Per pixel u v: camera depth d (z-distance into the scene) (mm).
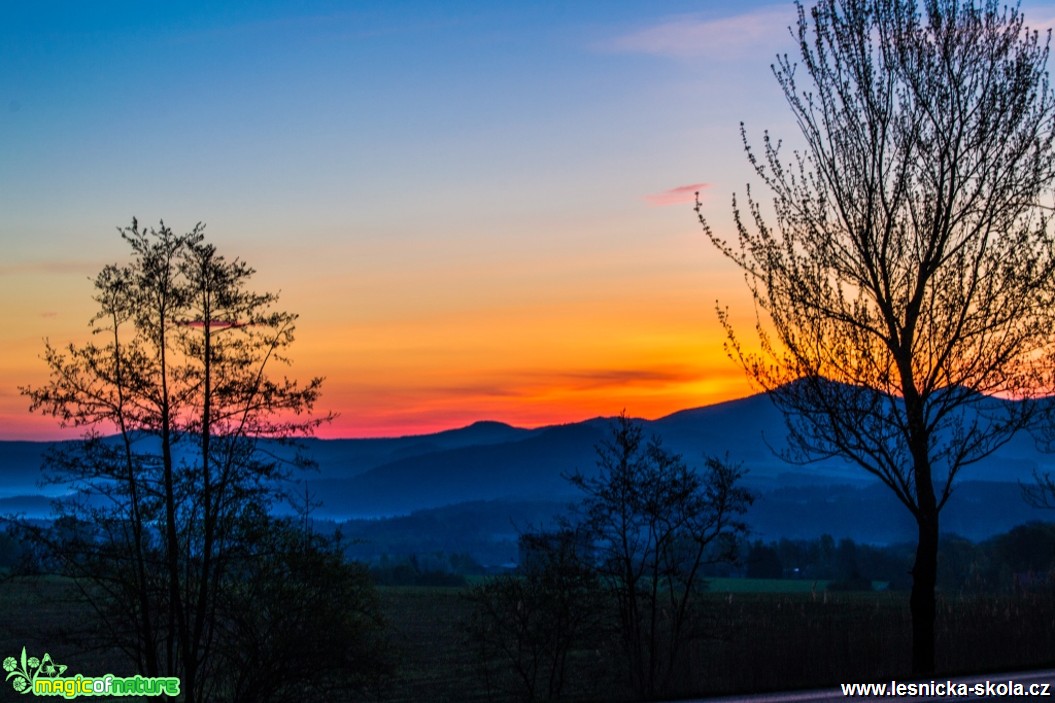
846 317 18016
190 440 19531
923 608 17641
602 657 23281
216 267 19688
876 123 18172
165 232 19672
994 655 21703
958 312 17641
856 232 18203
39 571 19047
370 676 22109
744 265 18812
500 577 23656
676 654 22625
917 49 18031
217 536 19859
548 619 22938
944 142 17812
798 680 21156
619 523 22734
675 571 22484
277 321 20125
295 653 20266
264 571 20547
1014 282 17312
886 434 17844
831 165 18406
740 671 21750
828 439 18141
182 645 19438
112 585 19516
